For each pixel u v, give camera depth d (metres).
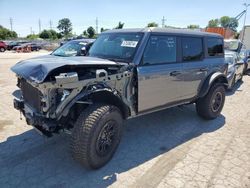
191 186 3.29
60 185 3.25
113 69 3.77
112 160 3.87
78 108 3.57
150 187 3.25
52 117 3.32
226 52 9.27
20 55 26.62
